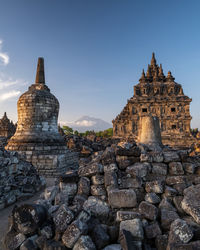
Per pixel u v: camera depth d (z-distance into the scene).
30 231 3.71
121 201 4.20
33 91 17.94
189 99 66.31
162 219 3.79
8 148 16.36
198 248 2.92
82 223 3.48
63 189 4.75
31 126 17.14
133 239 3.54
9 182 7.48
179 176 4.62
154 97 69.25
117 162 4.95
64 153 17.42
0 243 4.30
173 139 63.06
